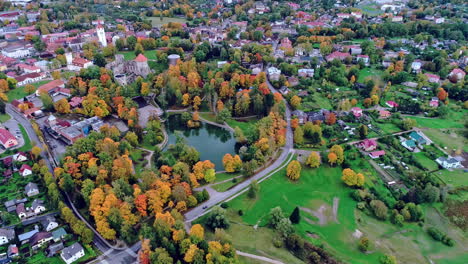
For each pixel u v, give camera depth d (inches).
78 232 7352.4
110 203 7613.2
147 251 6806.1
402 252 7411.4
